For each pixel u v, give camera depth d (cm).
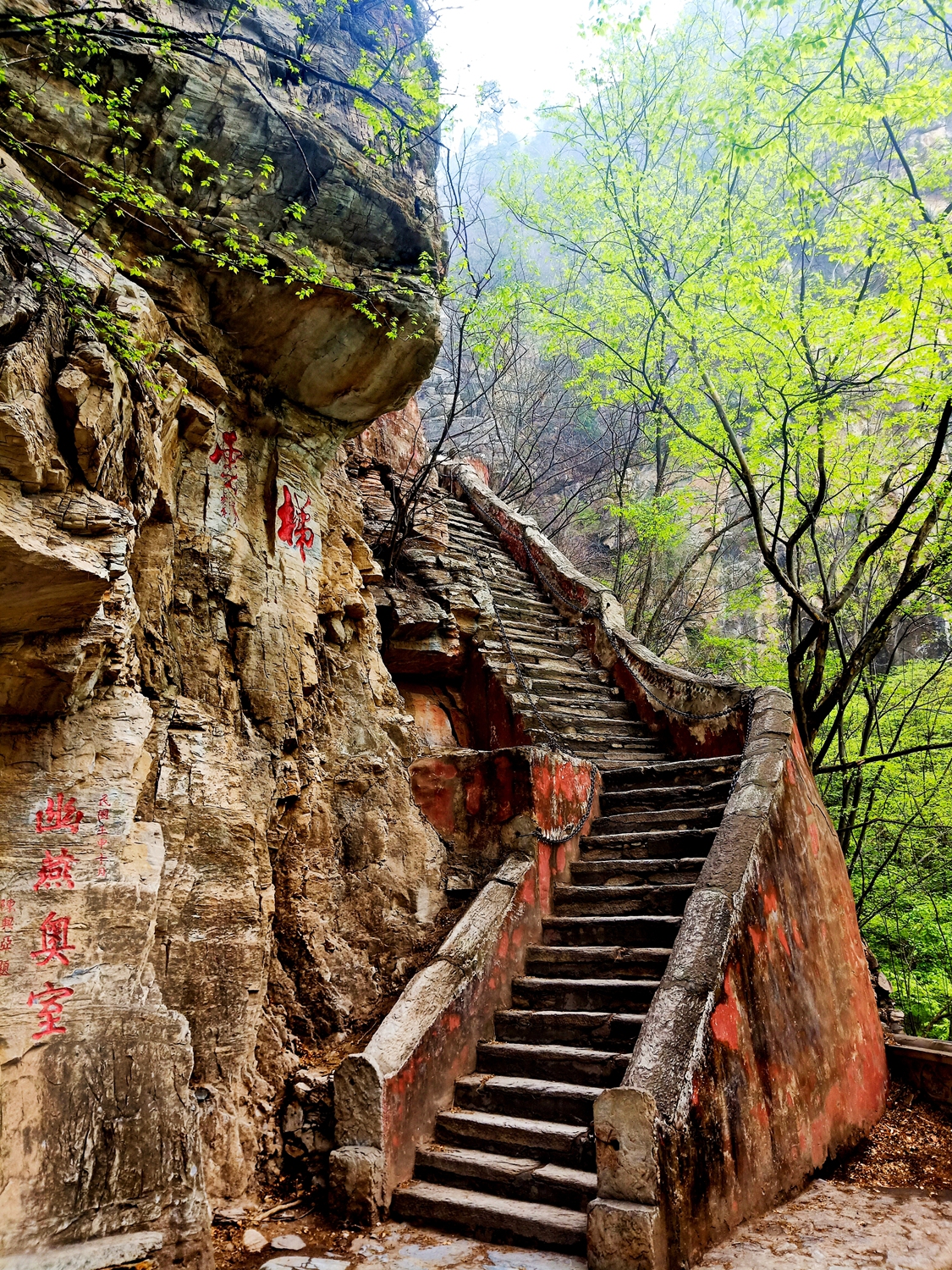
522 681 927
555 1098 484
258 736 572
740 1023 488
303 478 675
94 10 428
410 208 627
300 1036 555
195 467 571
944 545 912
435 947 595
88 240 438
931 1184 562
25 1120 336
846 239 826
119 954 388
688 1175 405
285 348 621
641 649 1013
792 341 845
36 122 473
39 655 359
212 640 560
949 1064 742
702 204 996
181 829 489
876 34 845
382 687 747
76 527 346
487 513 1351
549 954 601
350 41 649
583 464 1925
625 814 729
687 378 952
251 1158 473
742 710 816
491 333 1077
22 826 370
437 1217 441
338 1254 409
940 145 963
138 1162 359
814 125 778
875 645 873
